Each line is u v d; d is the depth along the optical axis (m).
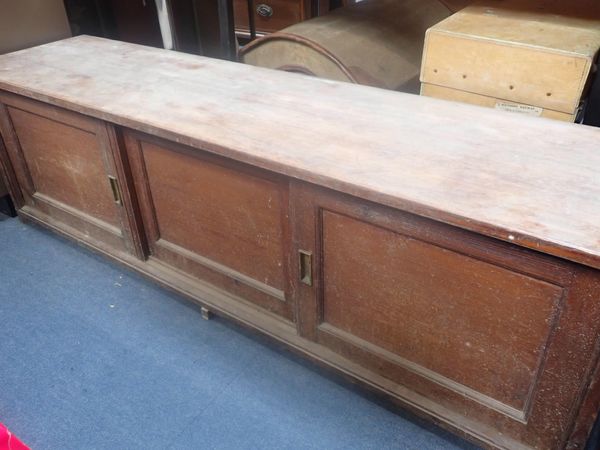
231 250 1.32
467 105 1.24
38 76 1.51
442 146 1.06
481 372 1.02
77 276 1.69
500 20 1.43
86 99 1.34
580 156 1.01
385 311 1.09
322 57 1.64
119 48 1.73
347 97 1.30
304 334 1.27
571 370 0.89
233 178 1.18
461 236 0.89
